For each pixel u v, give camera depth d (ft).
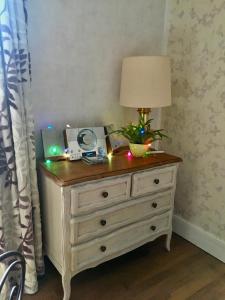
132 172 5.07
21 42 4.26
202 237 6.65
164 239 7.02
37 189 4.97
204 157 6.36
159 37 6.72
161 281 5.58
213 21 5.68
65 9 5.14
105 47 5.85
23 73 4.39
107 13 5.68
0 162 4.52
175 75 6.71
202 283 5.57
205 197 6.49
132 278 5.63
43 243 5.60
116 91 6.30
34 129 5.08
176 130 6.92
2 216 4.64
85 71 5.72
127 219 5.34
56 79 5.39
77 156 5.36
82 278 5.57
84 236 4.78
